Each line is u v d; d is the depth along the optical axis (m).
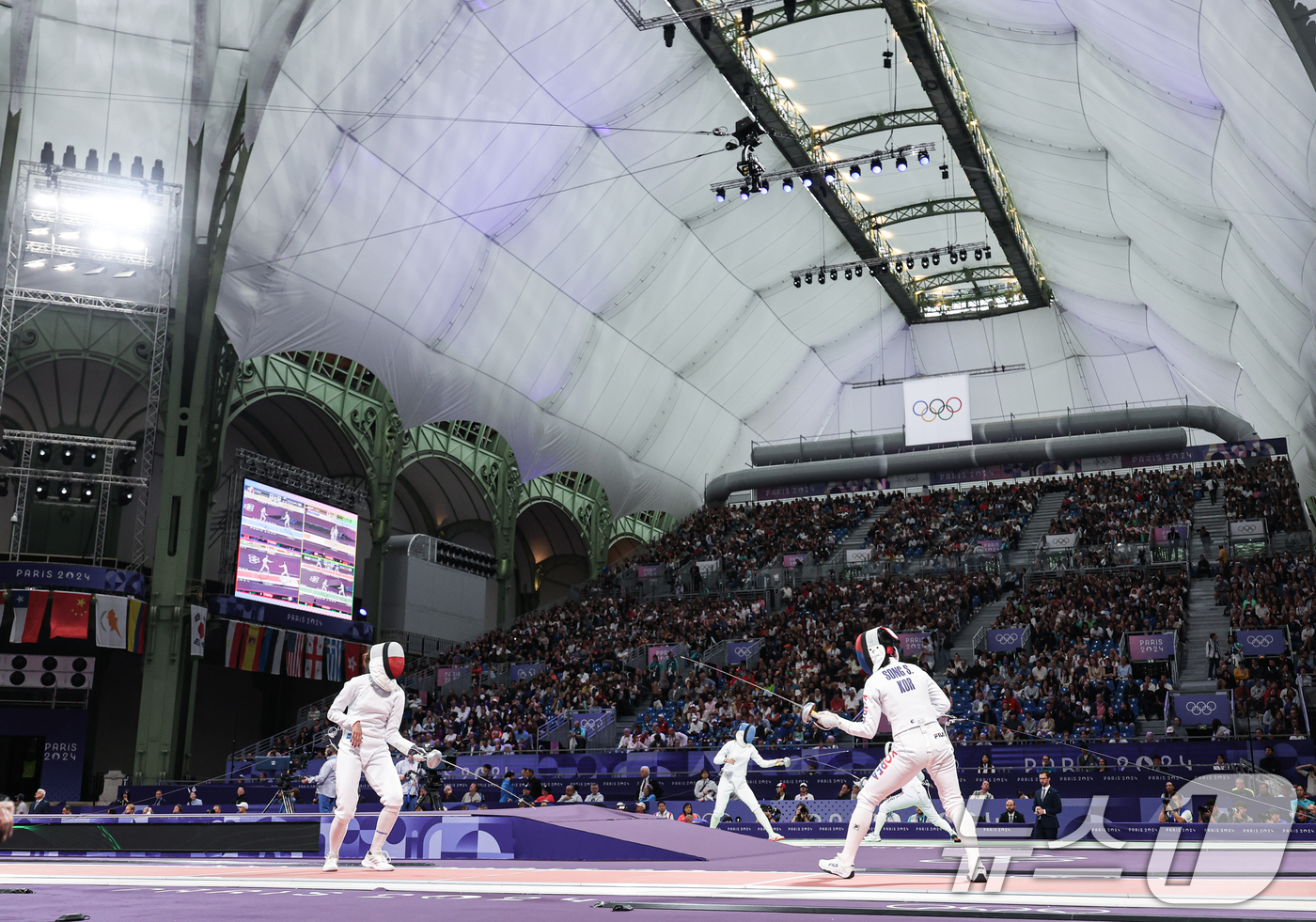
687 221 43.75
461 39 31.42
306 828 11.36
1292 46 17.38
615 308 45.09
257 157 31.00
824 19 36.25
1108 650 31.52
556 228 39.41
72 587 31.08
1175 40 21.81
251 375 38.28
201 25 28.33
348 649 39.88
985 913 5.32
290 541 37.62
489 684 39.47
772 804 25.67
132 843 11.06
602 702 35.31
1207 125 24.56
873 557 45.69
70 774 34.47
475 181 35.72
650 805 24.61
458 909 5.43
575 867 9.22
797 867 9.19
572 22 32.44
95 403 38.38
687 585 48.69
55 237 30.97
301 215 32.72
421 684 40.66
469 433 48.75
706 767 28.73
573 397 46.88
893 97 41.12
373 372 37.72
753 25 36.06
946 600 38.53
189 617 32.59
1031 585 40.56
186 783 30.69
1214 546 40.91
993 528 49.06
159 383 33.25
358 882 7.33
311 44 29.31
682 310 47.97
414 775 23.00
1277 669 28.56
